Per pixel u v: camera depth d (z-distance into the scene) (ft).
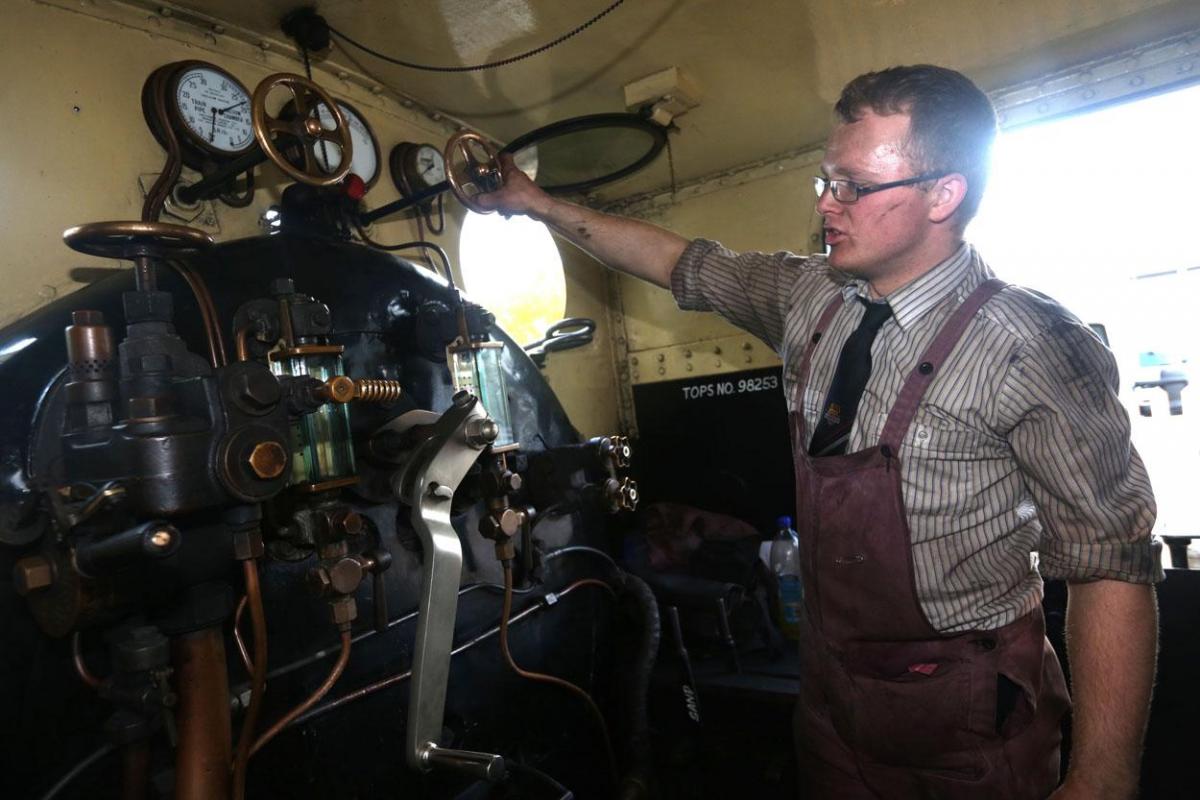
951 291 3.08
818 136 7.05
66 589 2.18
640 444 8.31
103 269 3.62
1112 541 2.66
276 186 4.43
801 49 5.26
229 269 3.10
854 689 3.29
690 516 6.91
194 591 2.43
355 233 4.95
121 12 3.81
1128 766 2.65
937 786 3.16
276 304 2.93
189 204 3.94
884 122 2.88
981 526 2.99
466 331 3.62
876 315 3.31
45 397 2.54
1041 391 2.72
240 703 2.76
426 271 4.11
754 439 7.64
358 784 3.22
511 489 3.54
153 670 2.31
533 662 4.32
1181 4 5.03
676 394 8.07
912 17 4.94
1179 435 6.06
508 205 4.14
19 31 3.40
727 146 7.11
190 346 2.90
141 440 2.13
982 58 5.72
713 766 5.39
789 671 5.65
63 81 3.53
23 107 3.38
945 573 3.03
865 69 5.65
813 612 3.53
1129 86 5.84
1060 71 6.09
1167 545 5.37
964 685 3.06
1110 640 2.70
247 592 2.48
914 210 2.93
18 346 2.58
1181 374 5.88
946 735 3.09
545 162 6.60
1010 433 2.88
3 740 2.33
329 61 4.93
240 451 2.26
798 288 3.84
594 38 4.92
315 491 2.87
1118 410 2.72
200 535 2.37
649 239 4.42
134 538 2.00
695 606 5.94
